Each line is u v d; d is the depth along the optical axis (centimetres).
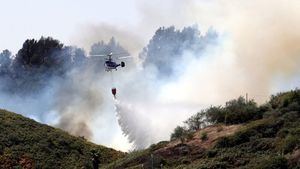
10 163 5862
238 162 4009
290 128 4275
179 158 4675
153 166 4641
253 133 4472
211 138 4866
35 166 5972
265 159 3731
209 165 4062
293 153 3712
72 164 6341
